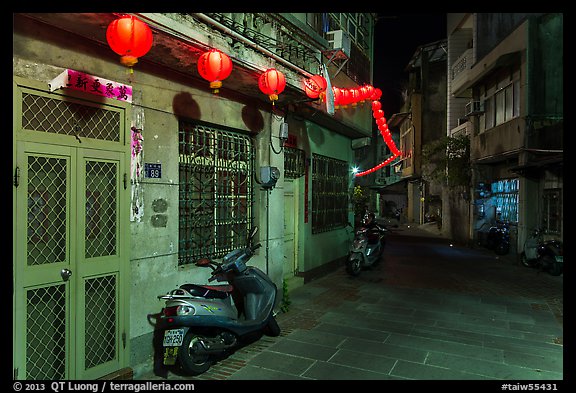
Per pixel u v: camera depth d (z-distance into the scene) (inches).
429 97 1122.0
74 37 158.9
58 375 155.9
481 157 623.8
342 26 421.7
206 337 184.4
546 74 492.7
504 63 541.3
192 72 206.5
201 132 229.1
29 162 145.3
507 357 210.5
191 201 222.1
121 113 176.7
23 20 142.6
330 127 420.2
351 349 218.2
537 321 273.7
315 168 402.0
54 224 153.2
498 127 563.5
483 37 663.1
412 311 293.7
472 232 682.8
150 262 190.7
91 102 163.5
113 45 138.0
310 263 388.5
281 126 287.4
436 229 982.4
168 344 174.4
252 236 233.3
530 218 506.0
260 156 271.0
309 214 382.9
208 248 235.1
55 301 154.9
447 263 515.2
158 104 194.9
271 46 245.0
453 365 199.6
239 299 252.2
